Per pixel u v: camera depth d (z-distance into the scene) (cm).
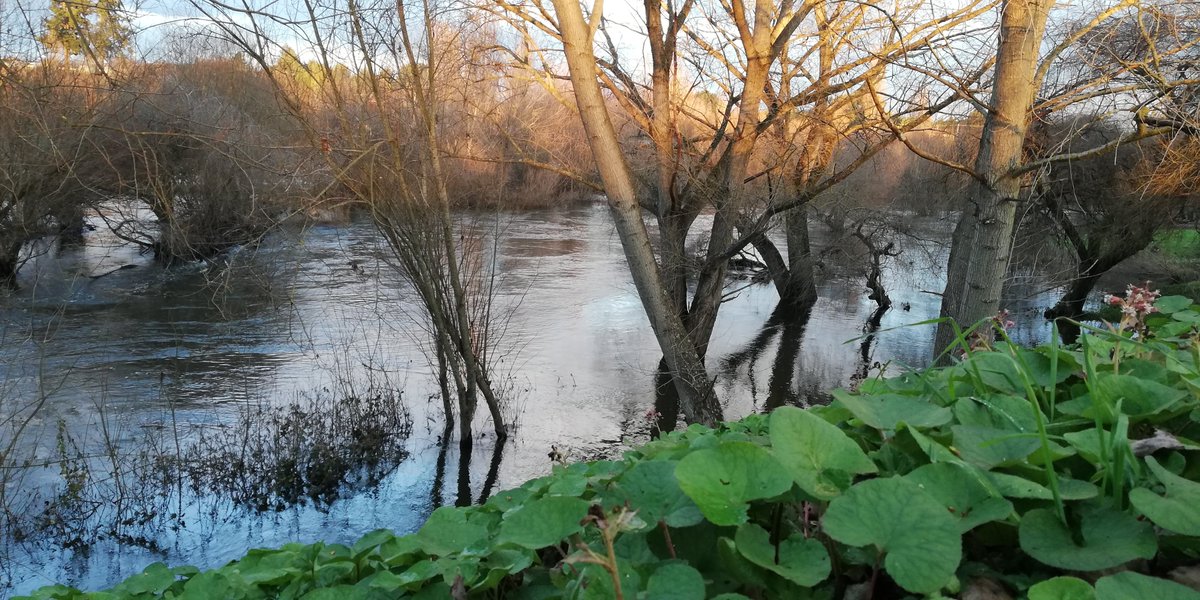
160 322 1437
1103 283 1823
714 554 129
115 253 1970
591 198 3012
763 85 1127
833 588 123
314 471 876
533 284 1919
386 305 1597
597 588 112
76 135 1236
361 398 1069
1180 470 139
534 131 1171
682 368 1028
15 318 1412
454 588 129
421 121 975
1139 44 904
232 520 808
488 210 1198
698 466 122
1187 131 821
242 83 1544
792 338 1678
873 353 1557
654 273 1026
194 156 1572
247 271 1473
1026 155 1097
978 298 865
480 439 1024
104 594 194
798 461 128
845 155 1579
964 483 127
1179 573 116
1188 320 272
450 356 1002
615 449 1005
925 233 1955
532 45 1110
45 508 770
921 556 109
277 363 1242
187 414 1017
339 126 1054
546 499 134
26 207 1403
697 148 1295
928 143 1773
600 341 1475
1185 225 1700
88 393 1070
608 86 1172
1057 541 119
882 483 118
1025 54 823
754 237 1191
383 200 972
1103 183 1564
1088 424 158
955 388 196
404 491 892
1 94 1112
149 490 821
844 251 1881
